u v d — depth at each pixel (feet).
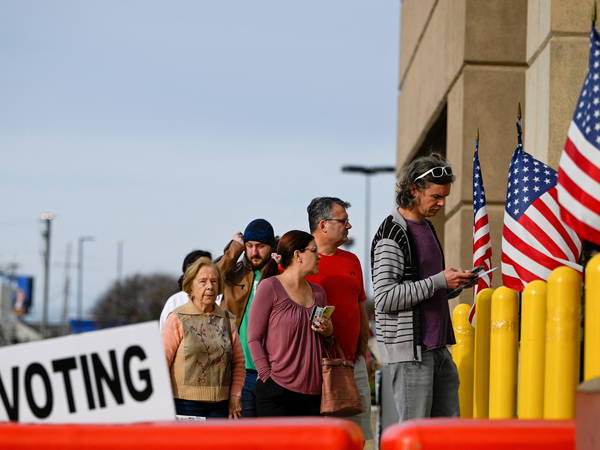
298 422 16.44
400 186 25.93
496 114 36.86
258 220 31.45
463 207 36.70
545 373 21.45
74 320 374.02
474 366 28.02
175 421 17.02
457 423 16.63
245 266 31.73
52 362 17.80
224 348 28.43
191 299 28.76
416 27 50.29
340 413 27.02
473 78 37.01
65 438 16.51
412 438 16.35
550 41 32.09
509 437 16.46
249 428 16.35
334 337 27.63
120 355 17.81
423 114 47.03
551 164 31.65
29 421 17.70
